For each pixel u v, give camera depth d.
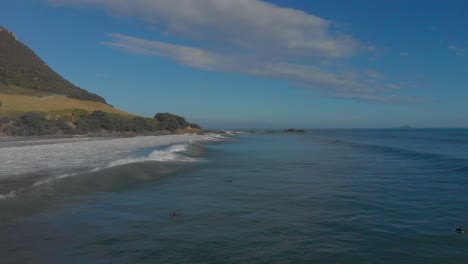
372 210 14.62
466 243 10.61
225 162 34.12
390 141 92.44
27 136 76.75
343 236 11.18
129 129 114.06
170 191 18.20
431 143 79.12
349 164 33.19
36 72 144.88
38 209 13.70
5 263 8.75
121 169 24.12
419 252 9.88
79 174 21.25
